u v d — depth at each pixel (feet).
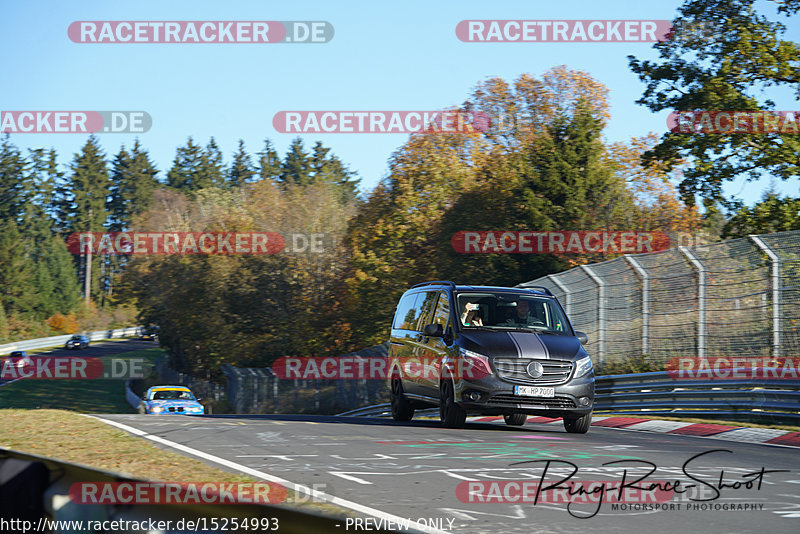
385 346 337.72
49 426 143.13
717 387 199.52
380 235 571.28
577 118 577.43
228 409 593.83
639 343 230.89
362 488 85.61
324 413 439.63
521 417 188.34
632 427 188.14
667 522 71.46
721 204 371.97
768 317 193.57
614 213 572.51
